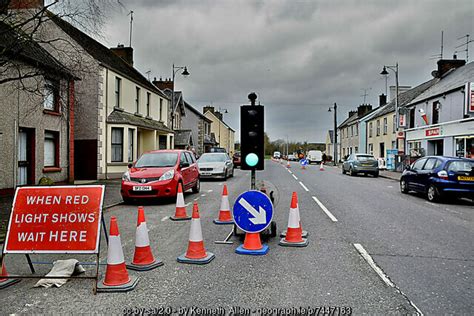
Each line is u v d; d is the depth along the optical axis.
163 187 11.98
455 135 23.45
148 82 29.92
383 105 51.00
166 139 30.56
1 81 8.96
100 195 5.29
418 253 6.50
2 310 4.23
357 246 6.95
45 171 15.45
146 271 5.53
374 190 17.03
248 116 7.22
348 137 58.62
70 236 5.11
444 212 11.12
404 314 4.09
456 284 4.99
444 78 30.09
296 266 5.74
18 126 13.75
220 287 4.87
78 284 5.04
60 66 10.95
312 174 28.42
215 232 8.12
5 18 9.28
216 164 22.08
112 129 21.97
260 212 6.60
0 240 7.29
